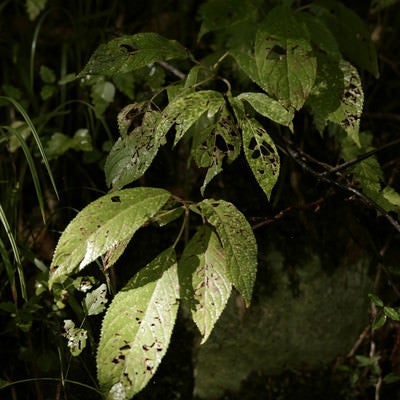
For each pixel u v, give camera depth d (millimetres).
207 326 928
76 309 1148
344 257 1296
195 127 1113
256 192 1300
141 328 934
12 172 1275
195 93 971
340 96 1048
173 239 1277
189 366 1260
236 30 1184
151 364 925
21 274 1113
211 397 1261
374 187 1139
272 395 1269
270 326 1260
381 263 1234
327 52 1041
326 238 1292
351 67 1052
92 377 1192
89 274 1207
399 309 1077
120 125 1021
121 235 927
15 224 1205
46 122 1288
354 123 1043
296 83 993
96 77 1264
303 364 1288
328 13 1131
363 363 1271
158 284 943
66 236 929
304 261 1278
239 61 1041
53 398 1227
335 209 1298
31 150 1264
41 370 1213
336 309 1284
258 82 1028
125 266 1257
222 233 938
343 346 1299
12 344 1240
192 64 1275
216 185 1300
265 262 1268
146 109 1018
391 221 1082
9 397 1233
